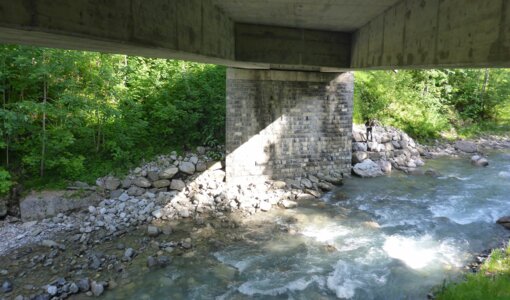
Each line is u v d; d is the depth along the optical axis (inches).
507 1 93.3
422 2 147.4
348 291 293.9
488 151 788.6
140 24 104.7
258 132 519.8
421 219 430.6
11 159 449.4
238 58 275.4
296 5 215.2
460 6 117.0
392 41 186.9
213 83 602.5
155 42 114.9
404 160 657.0
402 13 171.2
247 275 317.4
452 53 122.5
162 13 119.5
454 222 421.4
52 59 418.9
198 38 159.3
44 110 408.5
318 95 541.3
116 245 361.1
